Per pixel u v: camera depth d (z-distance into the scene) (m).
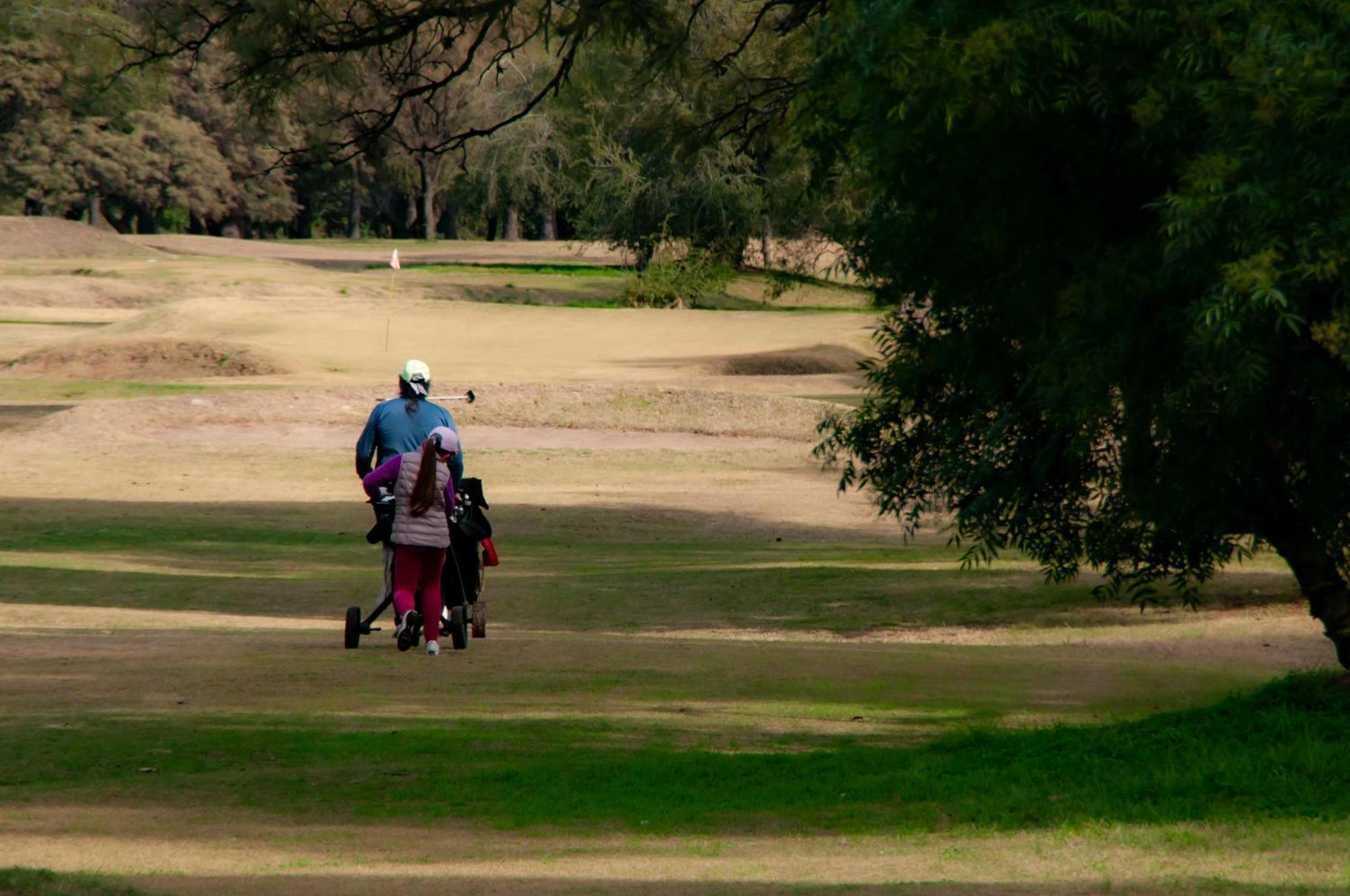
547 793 22.53
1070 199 24.56
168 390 124.75
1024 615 49.12
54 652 36.16
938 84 22.58
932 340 29.50
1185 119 22.33
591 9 72.06
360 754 25.16
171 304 162.88
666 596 54.69
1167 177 23.97
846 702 32.47
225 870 17.84
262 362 138.50
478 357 145.62
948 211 26.00
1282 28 20.80
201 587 55.50
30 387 127.75
